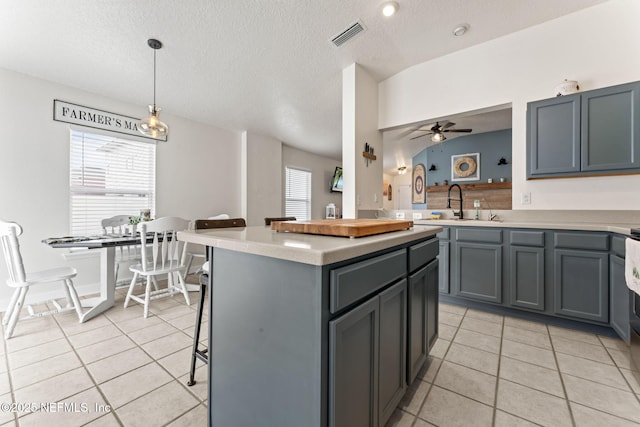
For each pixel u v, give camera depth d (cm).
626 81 202
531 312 219
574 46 218
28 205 267
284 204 562
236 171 462
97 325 216
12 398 131
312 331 71
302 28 217
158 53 241
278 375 80
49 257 279
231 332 96
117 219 306
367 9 201
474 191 546
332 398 71
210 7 190
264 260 84
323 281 69
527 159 224
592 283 191
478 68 258
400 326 113
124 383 143
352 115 279
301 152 604
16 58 241
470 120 448
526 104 234
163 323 220
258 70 276
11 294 256
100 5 184
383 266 95
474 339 190
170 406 126
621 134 189
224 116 393
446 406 124
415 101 293
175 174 381
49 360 164
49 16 192
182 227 257
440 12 210
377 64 282
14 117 259
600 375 147
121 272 335
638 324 142
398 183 960
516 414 119
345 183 286
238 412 94
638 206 202
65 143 289
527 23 229
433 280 153
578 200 221
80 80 282
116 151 328
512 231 222
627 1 202
